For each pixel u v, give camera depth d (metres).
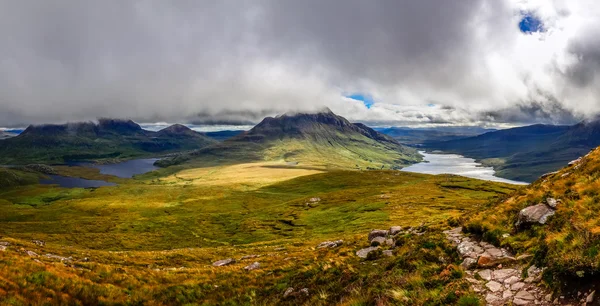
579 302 9.92
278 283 25.48
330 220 109.12
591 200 17.31
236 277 31.19
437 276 15.35
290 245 66.56
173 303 25.80
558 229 16.33
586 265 10.46
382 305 14.02
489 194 142.00
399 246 26.34
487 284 13.43
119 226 137.25
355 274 20.62
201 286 29.08
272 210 146.50
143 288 28.23
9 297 19.19
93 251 56.44
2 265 23.27
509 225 20.80
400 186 183.50
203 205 196.75
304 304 19.00
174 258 52.19
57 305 20.83
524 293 11.87
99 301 23.58
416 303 13.24
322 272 23.58
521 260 15.04
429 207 107.06
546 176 32.31
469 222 24.09
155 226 134.62
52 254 43.28
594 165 23.19
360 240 38.88
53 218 183.25
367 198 142.25
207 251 62.44
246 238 101.81
